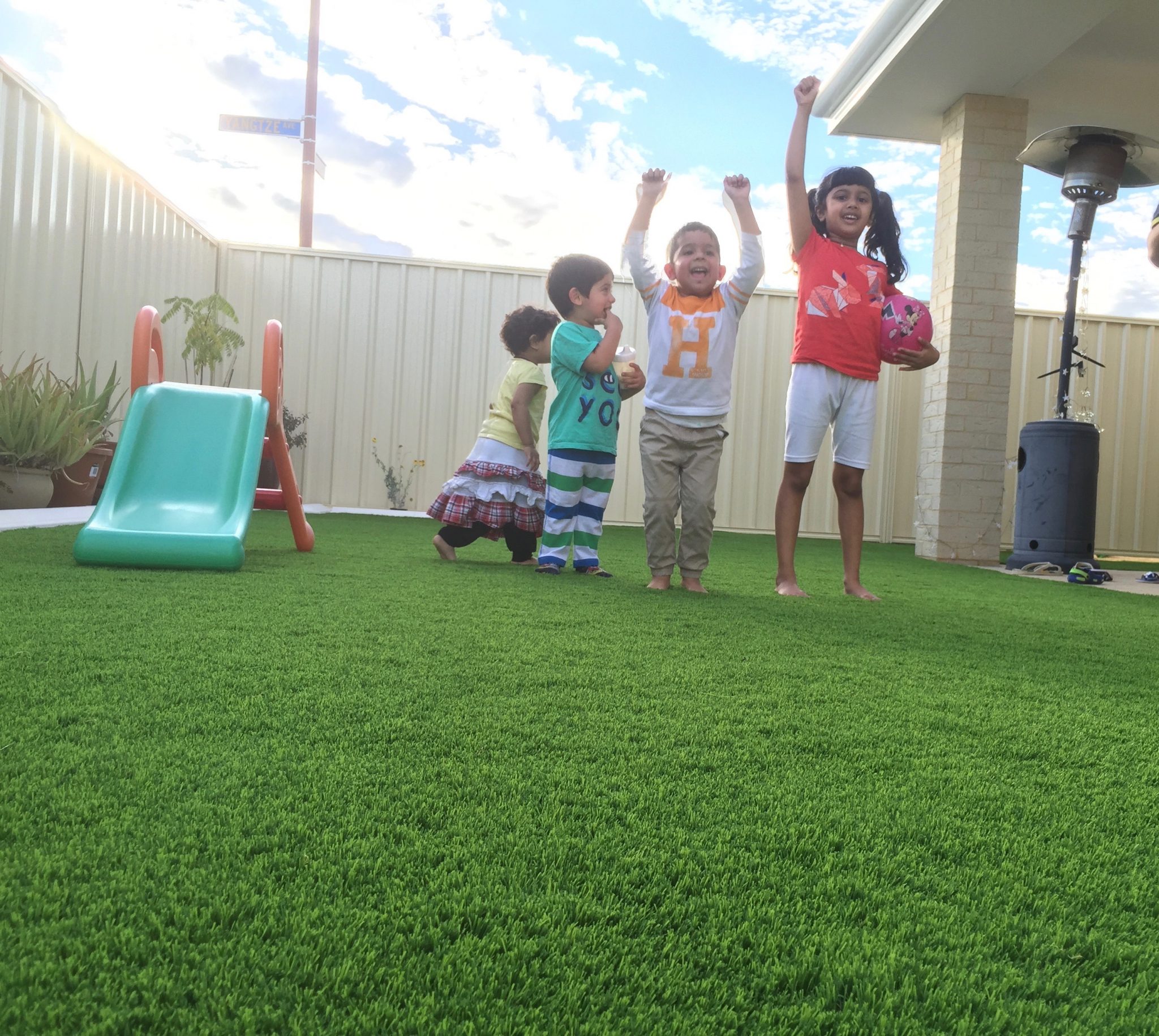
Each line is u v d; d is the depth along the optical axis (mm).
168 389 3180
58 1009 535
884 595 3188
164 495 2893
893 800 967
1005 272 5555
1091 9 4605
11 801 839
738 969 622
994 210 5547
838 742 1175
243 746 1029
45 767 931
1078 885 778
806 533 7551
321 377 7473
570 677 1456
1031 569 4801
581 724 1192
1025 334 7508
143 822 805
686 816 888
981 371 5547
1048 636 2260
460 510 3373
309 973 586
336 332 7477
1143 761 1164
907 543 7473
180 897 672
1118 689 1628
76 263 5418
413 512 7305
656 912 693
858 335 2922
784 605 2576
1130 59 5246
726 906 708
